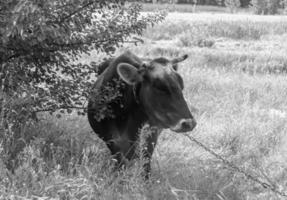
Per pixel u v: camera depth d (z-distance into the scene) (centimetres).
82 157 751
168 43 2227
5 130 720
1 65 779
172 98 674
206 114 1091
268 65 1756
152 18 838
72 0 750
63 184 643
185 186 715
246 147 917
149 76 691
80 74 839
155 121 697
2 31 697
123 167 719
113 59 845
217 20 2741
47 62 810
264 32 2581
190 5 4838
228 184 734
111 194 654
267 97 1286
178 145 884
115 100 757
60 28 725
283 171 830
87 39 795
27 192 614
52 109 813
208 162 823
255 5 4153
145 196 672
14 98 762
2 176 643
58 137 815
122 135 761
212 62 1820
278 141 965
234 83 1400
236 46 2220
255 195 753
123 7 820
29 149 692
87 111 812
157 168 769
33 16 680
